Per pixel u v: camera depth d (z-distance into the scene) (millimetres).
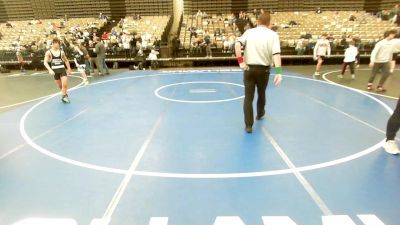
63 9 22844
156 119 5586
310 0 21531
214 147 4176
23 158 3895
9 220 2600
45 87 9656
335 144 4215
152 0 21828
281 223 2496
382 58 7695
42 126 5289
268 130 4855
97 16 22656
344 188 3023
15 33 19094
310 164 3582
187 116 5754
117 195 2965
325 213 2619
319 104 6547
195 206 2760
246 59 4570
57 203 2842
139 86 9211
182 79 10562
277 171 3418
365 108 6164
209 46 15484
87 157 3896
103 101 7180
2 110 6590
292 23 18000
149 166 3605
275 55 4371
